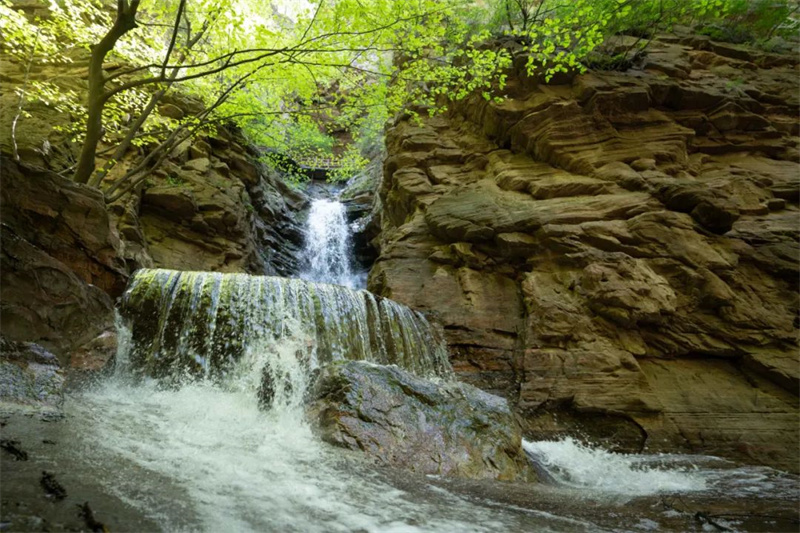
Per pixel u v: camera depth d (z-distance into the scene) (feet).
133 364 22.98
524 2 50.01
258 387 23.08
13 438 9.83
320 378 20.02
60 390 15.53
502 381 31.37
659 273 33.73
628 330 31.81
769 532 11.47
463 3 48.16
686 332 31.40
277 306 28.07
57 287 20.17
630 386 28.73
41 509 6.82
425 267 40.01
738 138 45.96
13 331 17.57
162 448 12.04
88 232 24.90
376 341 30.42
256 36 37.99
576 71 46.75
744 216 37.78
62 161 41.60
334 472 12.84
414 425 17.71
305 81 45.78
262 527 8.18
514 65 47.62
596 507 13.14
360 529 8.82
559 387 29.25
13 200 21.61
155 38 47.62
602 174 41.32
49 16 49.98
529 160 46.21
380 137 85.40
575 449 26.03
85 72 50.24
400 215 55.01
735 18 58.85
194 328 25.46
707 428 27.14
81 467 9.16
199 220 48.67
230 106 52.70
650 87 45.78
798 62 55.47
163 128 51.70
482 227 38.60
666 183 37.65
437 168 51.24
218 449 13.07
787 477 20.76
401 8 37.19
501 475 16.90
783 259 33.42
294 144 72.54
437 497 12.10
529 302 34.60
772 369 28.78
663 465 23.15
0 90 45.70
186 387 22.50
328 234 77.71
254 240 59.57
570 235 35.86
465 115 54.03
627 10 43.27
